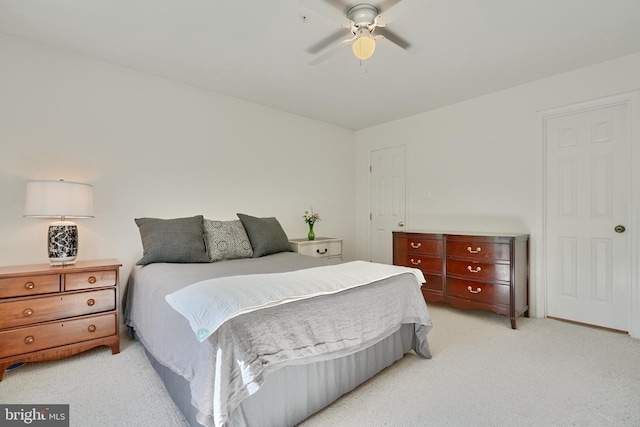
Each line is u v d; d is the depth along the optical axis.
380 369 1.95
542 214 3.03
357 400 1.69
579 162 2.85
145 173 2.85
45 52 2.39
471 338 2.53
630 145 2.56
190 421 1.38
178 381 1.53
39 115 2.37
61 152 2.46
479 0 1.86
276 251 3.10
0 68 2.23
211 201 3.26
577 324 2.84
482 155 3.42
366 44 1.89
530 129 3.08
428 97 3.45
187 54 2.52
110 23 2.10
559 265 2.97
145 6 1.92
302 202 4.11
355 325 1.72
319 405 1.58
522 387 1.80
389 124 4.35
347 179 4.68
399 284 2.06
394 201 4.30
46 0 1.86
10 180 2.27
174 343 1.52
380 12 1.91
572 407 1.61
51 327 2.03
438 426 1.47
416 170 4.04
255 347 1.30
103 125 2.64
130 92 2.77
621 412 1.57
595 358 2.15
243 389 1.23
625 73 2.56
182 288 1.69
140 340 2.23
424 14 1.99
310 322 1.52
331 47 2.10
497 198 3.31
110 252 2.67
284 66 2.71
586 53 2.52
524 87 3.11
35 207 2.09
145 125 2.85
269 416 1.37
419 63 2.66
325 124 4.39
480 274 2.93
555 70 2.82
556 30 2.18
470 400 1.68
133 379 1.88
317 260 2.67
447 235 3.17
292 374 1.47
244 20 2.06
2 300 1.88
